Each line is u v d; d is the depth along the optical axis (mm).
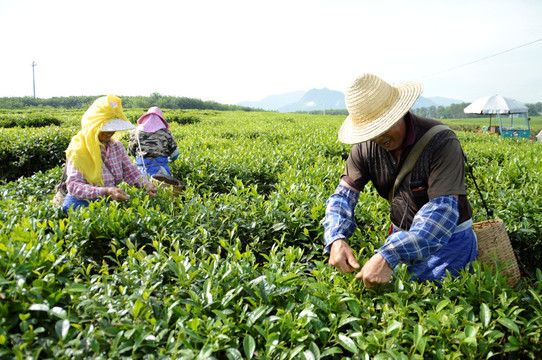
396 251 2410
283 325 2299
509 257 3004
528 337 2410
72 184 4230
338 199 2965
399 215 2904
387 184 2898
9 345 2084
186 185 5996
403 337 2322
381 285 2727
